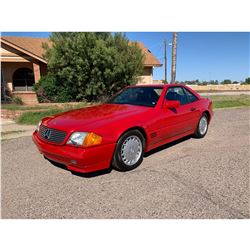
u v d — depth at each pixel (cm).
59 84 1283
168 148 493
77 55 1152
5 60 1490
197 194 304
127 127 361
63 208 277
